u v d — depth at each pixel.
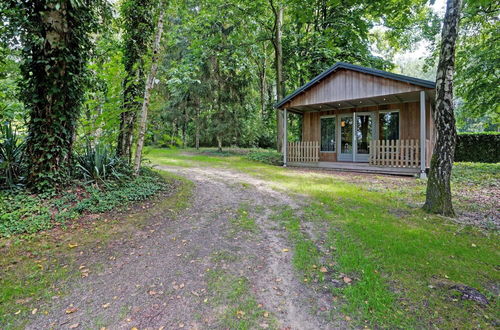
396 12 6.43
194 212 4.95
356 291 2.41
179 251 3.36
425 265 2.83
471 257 3.00
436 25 13.41
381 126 11.45
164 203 5.40
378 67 16.25
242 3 13.52
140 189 5.83
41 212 4.13
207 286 2.59
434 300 2.26
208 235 3.87
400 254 3.08
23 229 3.64
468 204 5.16
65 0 4.78
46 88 4.84
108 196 5.13
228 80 17.44
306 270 2.85
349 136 12.32
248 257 3.18
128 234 3.88
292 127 18.56
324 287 2.53
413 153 9.09
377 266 2.83
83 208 4.52
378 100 10.44
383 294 2.35
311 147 11.91
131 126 7.57
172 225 4.27
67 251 3.29
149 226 4.21
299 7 6.88
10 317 2.13
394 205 5.18
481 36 12.14
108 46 8.13
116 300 2.38
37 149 4.76
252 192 6.47
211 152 18.19
